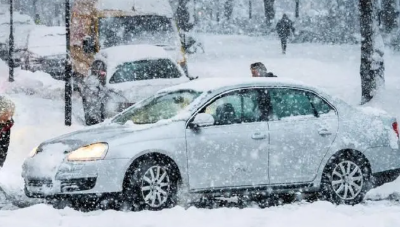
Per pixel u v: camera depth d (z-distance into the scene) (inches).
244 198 413.7
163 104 400.5
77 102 852.0
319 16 2426.2
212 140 373.1
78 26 877.2
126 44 791.1
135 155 358.6
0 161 402.9
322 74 1058.7
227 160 374.9
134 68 658.2
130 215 326.0
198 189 370.9
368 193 439.2
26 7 2984.7
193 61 1385.3
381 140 408.2
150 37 797.2
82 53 847.1
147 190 361.7
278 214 328.5
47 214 318.7
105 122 407.8
